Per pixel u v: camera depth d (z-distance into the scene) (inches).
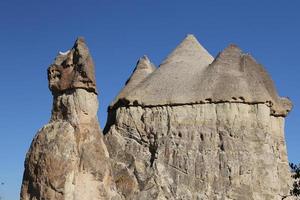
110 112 2480.3
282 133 2389.3
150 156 2262.6
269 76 2437.3
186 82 2351.1
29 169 1893.5
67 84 1991.9
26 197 1875.0
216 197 2124.8
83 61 1987.0
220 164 2174.0
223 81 2295.8
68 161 1857.8
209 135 2224.4
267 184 2158.0
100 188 1888.5
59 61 2044.8
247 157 2176.4
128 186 2092.8
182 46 2539.4
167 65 2465.6
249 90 2277.3
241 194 2124.8
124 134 2338.8
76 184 1852.9
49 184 1834.4
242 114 2242.9
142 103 2351.1
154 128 2297.0
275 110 2379.4
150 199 2075.5
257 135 2217.0
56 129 1915.6
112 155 2283.5
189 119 2267.5
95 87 2000.5
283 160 2348.7
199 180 2160.4
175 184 2155.5
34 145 1916.8
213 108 2260.1
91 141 1936.5
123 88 2496.3
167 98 2321.6
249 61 2374.5
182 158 2198.6
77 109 1958.7
